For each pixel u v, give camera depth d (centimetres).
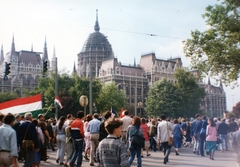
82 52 19962
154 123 2883
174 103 11150
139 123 1593
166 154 1950
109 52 19738
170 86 11575
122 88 15475
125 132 2097
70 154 1875
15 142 1071
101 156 711
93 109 10000
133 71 16650
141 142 1560
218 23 3484
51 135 2677
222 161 2077
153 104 11400
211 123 2197
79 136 1702
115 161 700
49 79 9762
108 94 10850
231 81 3722
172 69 17738
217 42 3459
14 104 1955
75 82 9525
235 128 2842
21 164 1962
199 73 3869
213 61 3622
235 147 1410
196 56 3762
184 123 3309
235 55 3403
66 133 1897
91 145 1889
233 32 3434
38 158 1526
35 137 1355
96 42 19750
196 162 2028
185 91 11656
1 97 12331
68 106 8694
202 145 2434
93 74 18912
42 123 1689
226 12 3431
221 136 2853
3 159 1056
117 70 15738
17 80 18075
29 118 1378
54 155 2511
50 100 8856
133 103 15788
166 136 1967
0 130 1072
